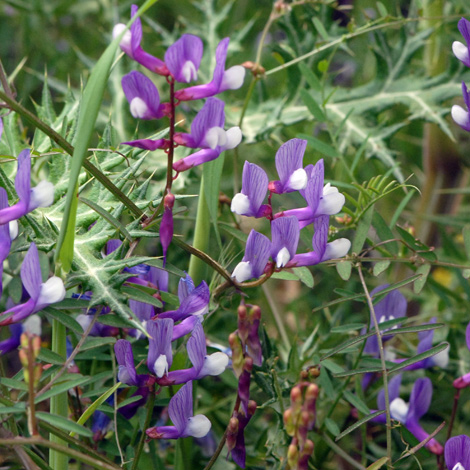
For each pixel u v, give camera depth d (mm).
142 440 412
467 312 511
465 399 496
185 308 414
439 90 515
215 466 475
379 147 512
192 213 560
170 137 398
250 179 411
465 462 416
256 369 446
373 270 455
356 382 458
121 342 401
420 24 542
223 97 541
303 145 412
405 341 508
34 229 406
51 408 417
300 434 391
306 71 496
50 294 391
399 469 479
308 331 523
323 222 415
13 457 406
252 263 412
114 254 406
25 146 444
